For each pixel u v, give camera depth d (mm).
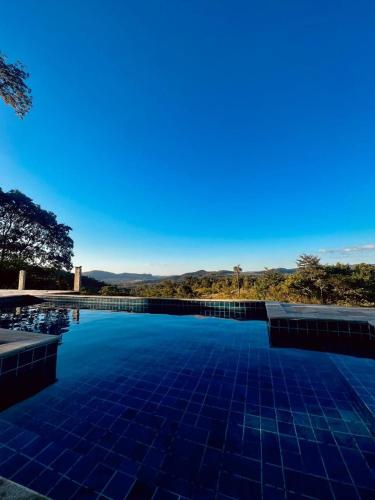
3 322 5410
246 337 4125
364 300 9195
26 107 5328
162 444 1463
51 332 4523
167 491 1129
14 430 1603
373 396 1895
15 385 2070
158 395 2074
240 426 1635
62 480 1195
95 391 2150
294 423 1658
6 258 13242
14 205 13047
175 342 3803
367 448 1411
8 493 697
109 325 5184
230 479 1198
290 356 3078
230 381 2346
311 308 4961
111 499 1086
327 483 1167
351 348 3408
